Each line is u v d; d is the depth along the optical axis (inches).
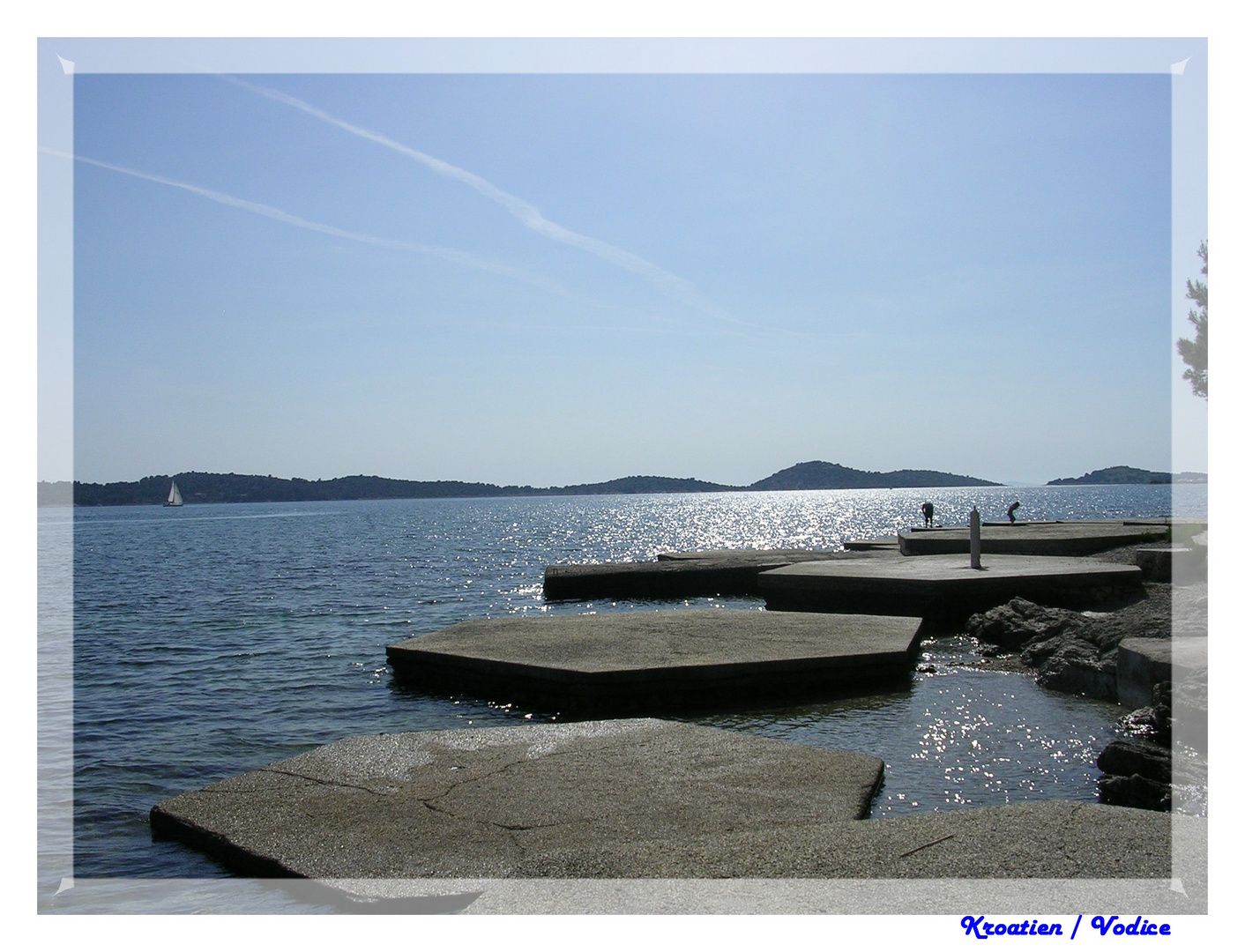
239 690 440.5
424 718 365.7
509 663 378.6
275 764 251.1
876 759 251.3
